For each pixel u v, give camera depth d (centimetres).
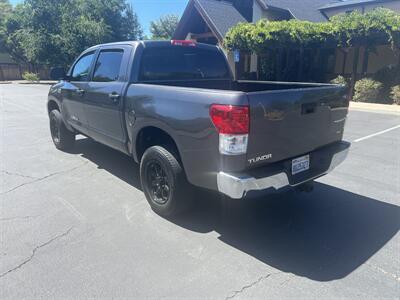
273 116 287
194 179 320
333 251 304
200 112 294
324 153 353
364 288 254
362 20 1335
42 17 3378
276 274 270
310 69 1825
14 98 1606
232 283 259
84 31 3288
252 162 287
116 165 538
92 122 486
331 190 444
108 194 423
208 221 357
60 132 599
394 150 647
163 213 362
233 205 396
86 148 640
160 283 258
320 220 362
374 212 380
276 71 1789
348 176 497
